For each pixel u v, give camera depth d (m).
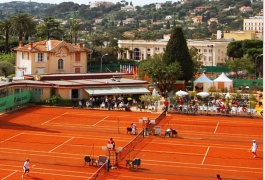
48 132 73.44
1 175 51.12
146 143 67.38
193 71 125.19
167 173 53.06
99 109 95.31
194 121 85.00
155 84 116.44
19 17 179.25
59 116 87.06
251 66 160.50
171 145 66.44
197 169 54.84
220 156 60.88
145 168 54.91
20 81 99.69
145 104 97.81
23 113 89.19
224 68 171.62
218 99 103.31
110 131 75.19
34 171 52.81
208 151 63.44
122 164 56.25
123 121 83.56
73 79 111.81
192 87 126.25
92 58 181.12
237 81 134.38
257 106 99.75
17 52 128.88
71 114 89.31
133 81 107.25
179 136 72.56
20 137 69.44
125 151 59.69
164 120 85.44
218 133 75.31
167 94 108.69
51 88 100.25
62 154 60.41
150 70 115.12
